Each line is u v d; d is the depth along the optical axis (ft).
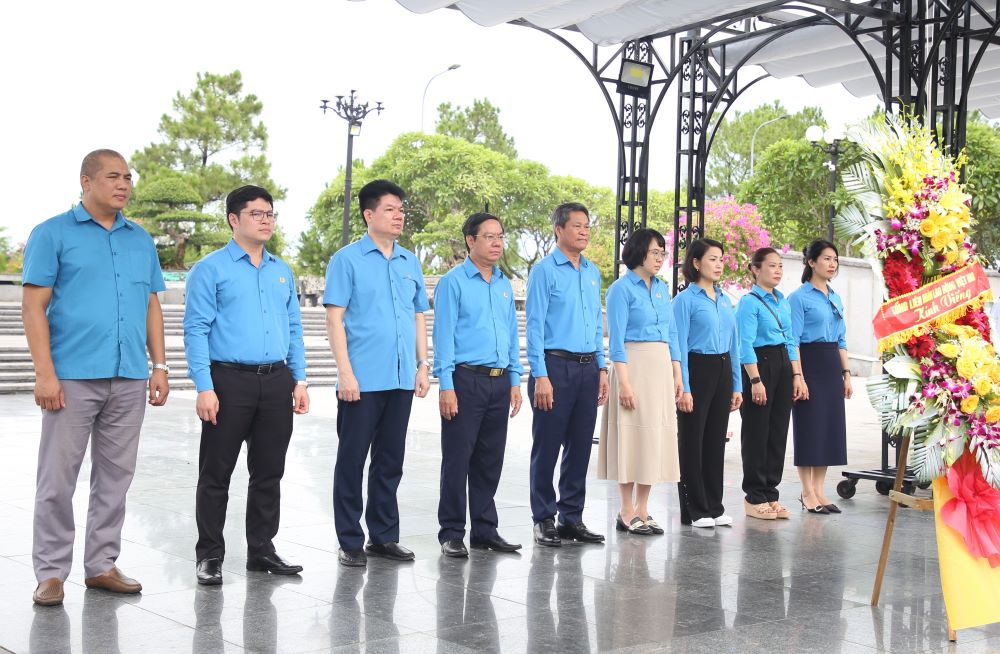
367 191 16.20
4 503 20.34
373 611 13.46
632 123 30.66
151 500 21.11
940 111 24.67
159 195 116.26
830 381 21.52
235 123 126.62
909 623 13.53
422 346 16.88
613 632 12.77
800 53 31.35
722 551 17.60
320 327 77.82
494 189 116.16
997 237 77.82
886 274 14.03
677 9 25.44
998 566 13.50
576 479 18.47
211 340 14.71
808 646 12.41
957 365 13.51
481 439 17.40
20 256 131.03
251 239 14.85
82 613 13.07
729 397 19.92
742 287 68.33
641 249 18.67
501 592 14.58
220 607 13.47
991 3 29.12
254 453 15.24
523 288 113.09
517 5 23.26
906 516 21.13
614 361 18.65
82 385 13.48
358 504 16.19
